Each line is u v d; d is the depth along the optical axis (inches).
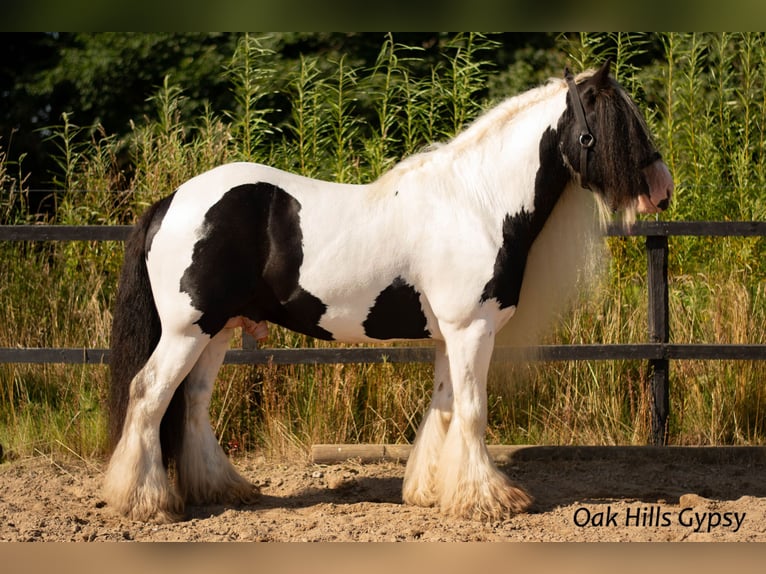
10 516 189.3
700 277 284.5
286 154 301.7
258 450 246.2
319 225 183.3
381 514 193.5
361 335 189.6
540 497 209.3
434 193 186.1
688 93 327.6
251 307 189.3
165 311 182.2
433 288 183.3
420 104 325.1
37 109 488.4
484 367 184.5
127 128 478.3
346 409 246.5
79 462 234.4
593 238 197.9
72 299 270.4
